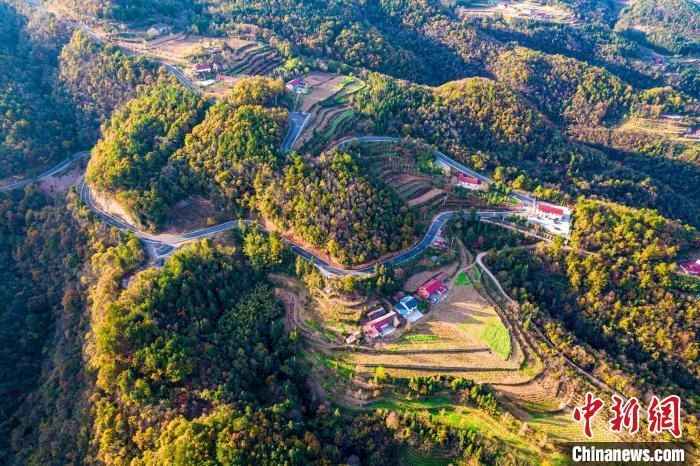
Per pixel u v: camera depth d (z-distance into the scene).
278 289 134.75
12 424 122.69
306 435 100.31
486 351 119.81
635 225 140.75
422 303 131.12
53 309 146.12
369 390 113.56
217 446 92.69
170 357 107.62
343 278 129.75
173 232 150.75
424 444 104.62
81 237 154.38
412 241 145.12
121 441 100.00
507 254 143.62
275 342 121.50
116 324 111.25
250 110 160.88
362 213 138.00
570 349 120.06
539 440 102.69
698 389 118.44
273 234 139.25
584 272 136.50
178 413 101.75
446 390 112.62
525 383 113.75
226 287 129.38
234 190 150.62
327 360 119.38
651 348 123.62
